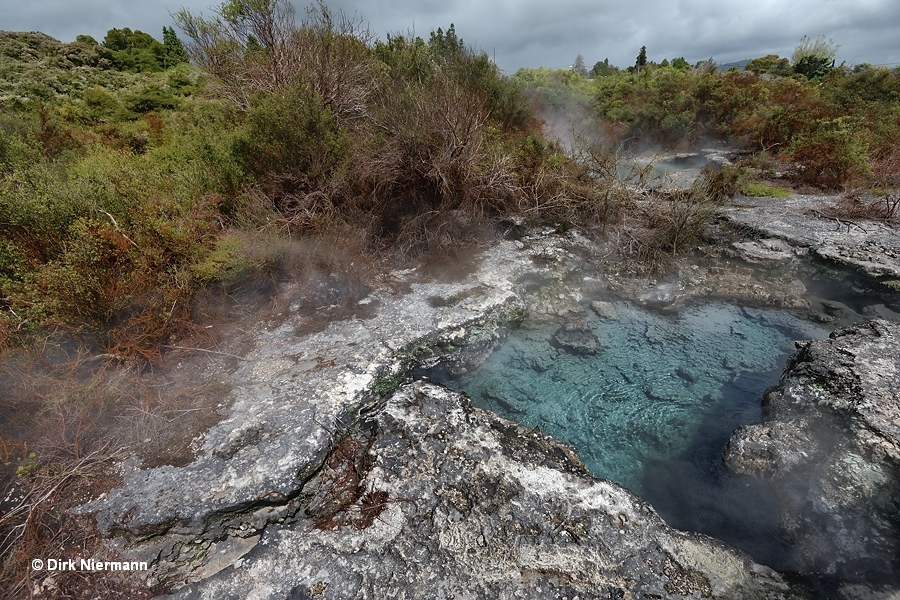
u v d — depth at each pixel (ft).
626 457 13.20
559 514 10.28
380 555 9.43
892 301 18.89
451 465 11.30
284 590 8.87
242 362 14.33
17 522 9.66
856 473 10.70
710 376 16.16
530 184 24.80
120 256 14.25
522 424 13.23
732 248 22.54
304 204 19.51
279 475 10.61
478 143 22.09
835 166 31.83
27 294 12.48
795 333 18.25
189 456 11.11
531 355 17.29
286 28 23.73
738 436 12.72
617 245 23.12
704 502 11.75
